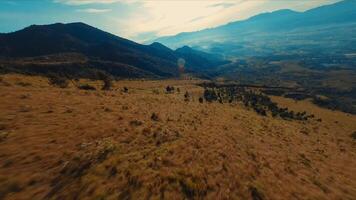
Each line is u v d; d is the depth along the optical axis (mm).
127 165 18156
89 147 21172
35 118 28672
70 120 29156
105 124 28828
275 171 25844
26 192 14531
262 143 38062
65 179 16047
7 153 19078
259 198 18656
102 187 15125
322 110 153875
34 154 19281
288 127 67250
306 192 22500
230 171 21672
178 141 26000
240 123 51438
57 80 84500
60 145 21406
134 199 14570
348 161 43000
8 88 48625
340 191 25766
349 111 184000
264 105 124625
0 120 26609
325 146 52406
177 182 17062
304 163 33000
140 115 37250
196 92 142625
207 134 32750
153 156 20766
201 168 20406
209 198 16609
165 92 121688
